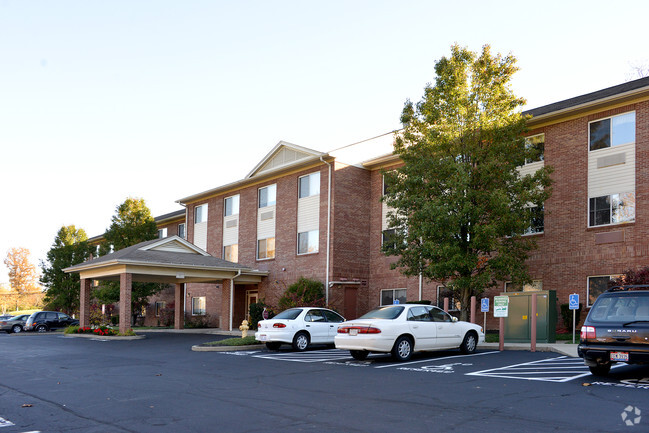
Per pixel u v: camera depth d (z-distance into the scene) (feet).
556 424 24.12
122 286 92.73
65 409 28.84
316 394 32.58
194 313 136.67
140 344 78.69
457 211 70.08
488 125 71.41
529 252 81.46
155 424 25.14
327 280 101.24
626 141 72.54
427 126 74.95
